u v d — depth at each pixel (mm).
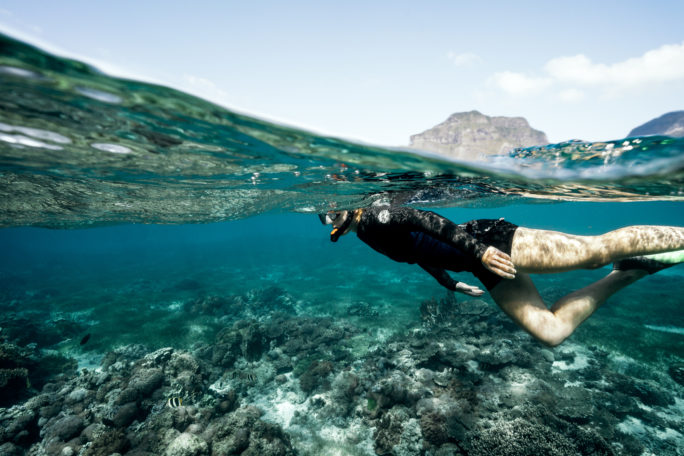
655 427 9102
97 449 8195
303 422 9898
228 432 8539
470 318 16438
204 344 16219
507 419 8516
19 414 9688
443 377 10711
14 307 25109
